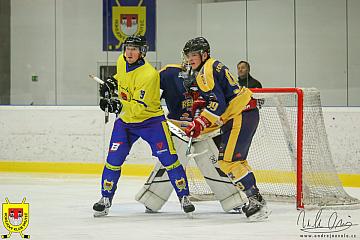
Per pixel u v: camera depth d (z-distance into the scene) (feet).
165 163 50.90
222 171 52.16
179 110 53.57
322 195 58.13
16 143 89.86
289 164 68.85
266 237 43.29
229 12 92.17
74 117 87.97
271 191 64.75
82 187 72.38
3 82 97.96
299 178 55.57
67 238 42.93
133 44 49.29
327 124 78.33
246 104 48.83
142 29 95.04
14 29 98.02
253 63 91.71
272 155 69.82
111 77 52.37
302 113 56.34
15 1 98.17
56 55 97.04
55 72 96.94
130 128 51.06
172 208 57.26
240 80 89.66
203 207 57.98
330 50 88.79
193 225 48.06
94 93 96.12
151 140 50.98
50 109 88.63
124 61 50.31
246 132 48.98
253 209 49.08
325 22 88.89
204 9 93.25
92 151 87.40
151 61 94.94
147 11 94.73
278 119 69.31
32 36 97.55
